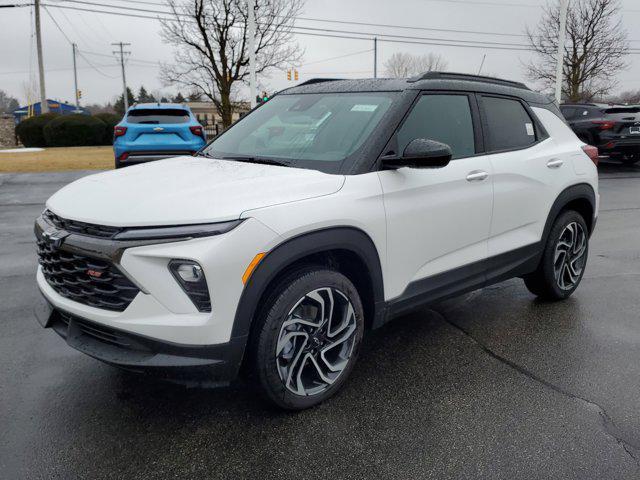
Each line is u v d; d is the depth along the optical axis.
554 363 3.57
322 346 2.98
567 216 4.52
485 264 3.87
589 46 34.38
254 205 2.61
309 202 2.77
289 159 3.31
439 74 3.70
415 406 3.03
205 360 2.53
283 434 2.76
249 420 2.88
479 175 3.66
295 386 2.90
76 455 2.59
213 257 2.44
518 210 4.02
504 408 3.02
